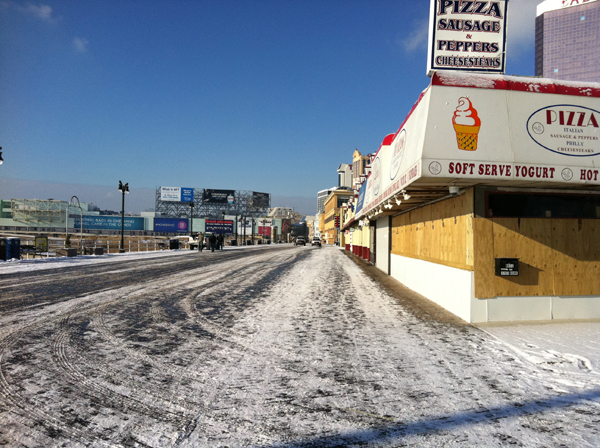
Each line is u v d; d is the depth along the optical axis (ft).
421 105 20.06
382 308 26.03
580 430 9.21
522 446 8.45
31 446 8.38
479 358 14.84
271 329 19.76
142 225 358.43
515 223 21.61
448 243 25.45
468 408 10.44
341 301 28.94
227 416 9.96
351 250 123.65
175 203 379.35
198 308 25.41
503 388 11.86
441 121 18.52
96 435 8.91
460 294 22.93
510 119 18.88
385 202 32.50
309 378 12.75
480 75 19.30
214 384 12.19
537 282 21.68
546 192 21.88
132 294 30.63
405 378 12.75
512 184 20.52
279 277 46.34
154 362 14.26
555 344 16.74
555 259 21.83
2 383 12.00
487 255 21.45
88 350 15.58
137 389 11.69
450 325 20.80
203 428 9.31
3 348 15.66
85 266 57.00
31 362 14.01
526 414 10.08
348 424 9.53
